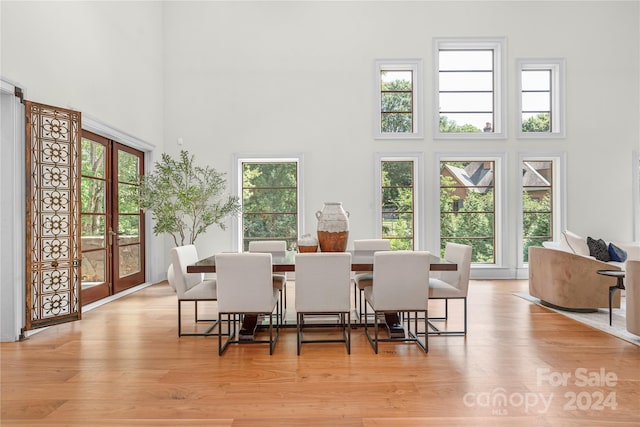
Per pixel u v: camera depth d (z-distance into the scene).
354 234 6.22
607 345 2.99
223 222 6.23
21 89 3.20
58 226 3.49
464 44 6.29
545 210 6.39
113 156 4.95
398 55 6.26
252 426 1.84
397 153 6.22
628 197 6.26
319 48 6.27
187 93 6.27
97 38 4.38
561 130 6.25
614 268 3.94
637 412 1.97
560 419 1.90
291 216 6.36
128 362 2.67
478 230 6.39
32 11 3.37
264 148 6.27
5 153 3.11
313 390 2.22
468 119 6.44
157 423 1.87
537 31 6.27
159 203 5.22
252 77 6.27
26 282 3.19
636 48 6.29
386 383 2.31
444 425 1.85
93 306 4.30
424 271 2.87
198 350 2.93
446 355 2.78
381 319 3.75
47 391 2.22
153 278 5.83
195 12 6.29
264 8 6.30
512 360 2.68
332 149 6.24
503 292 5.10
